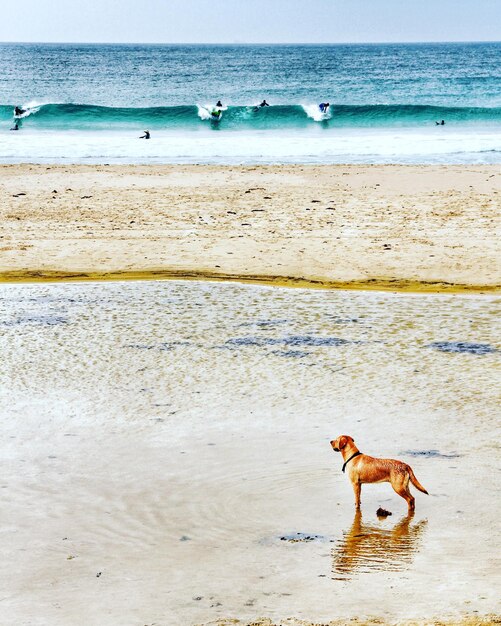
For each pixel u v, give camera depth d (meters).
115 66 138.75
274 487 7.81
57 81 95.56
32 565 6.38
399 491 7.11
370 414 9.79
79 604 5.72
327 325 13.63
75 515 7.27
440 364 11.70
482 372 11.35
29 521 7.16
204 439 9.08
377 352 12.26
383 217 21.80
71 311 14.44
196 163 32.62
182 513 7.29
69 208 22.81
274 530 6.91
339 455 8.57
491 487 7.65
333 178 27.83
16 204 23.23
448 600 5.53
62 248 18.67
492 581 5.83
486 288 15.88
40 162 32.72
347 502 7.47
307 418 9.69
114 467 8.34
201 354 12.18
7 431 9.35
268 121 48.78
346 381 11.01
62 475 8.15
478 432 9.16
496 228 20.41
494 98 71.62
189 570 6.21
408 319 13.95
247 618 5.39
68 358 12.01
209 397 10.45
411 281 16.36
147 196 24.64
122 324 13.70
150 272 17.05
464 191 25.44
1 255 18.11
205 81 95.62
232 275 16.81
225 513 7.27
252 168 30.22
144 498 7.61
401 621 5.20
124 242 19.19
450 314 14.23
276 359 11.95
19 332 13.23
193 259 17.84
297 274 16.83
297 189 25.84
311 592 5.75
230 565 6.27
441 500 7.39
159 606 5.64
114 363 11.79
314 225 20.84
